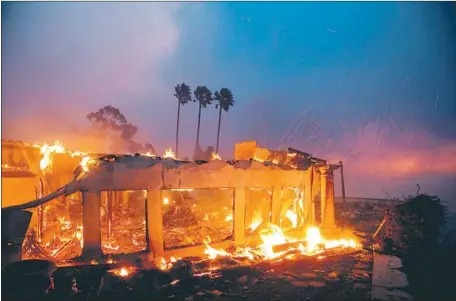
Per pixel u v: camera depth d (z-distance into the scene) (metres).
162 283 7.50
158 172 8.69
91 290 6.81
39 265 6.75
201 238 11.69
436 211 10.95
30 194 11.32
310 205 12.36
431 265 9.06
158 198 8.70
